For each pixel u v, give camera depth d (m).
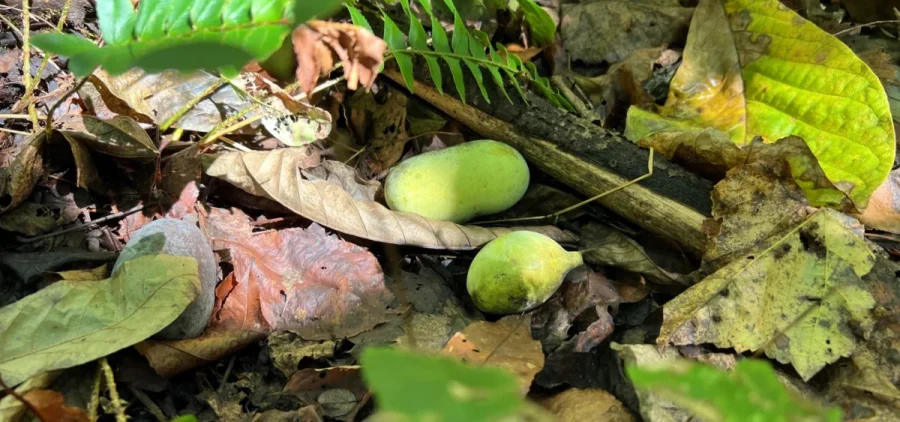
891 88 1.19
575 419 1.00
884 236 1.10
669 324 1.03
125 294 1.01
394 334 1.04
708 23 1.19
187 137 1.13
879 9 1.27
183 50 0.76
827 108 1.12
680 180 1.11
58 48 0.90
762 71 1.16
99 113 1.10
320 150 1.15
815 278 1.04
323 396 1.01
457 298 1.08
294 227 1.10
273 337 1.04
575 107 1.21
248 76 1.11
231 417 1.00
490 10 1.26
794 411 0.79
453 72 1.13
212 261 1.04
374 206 1.09
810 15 1.27
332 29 0.95
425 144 1.18
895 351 1.01
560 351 1.04
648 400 0.98
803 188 1.08
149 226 1.04
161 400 1.01
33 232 1.06
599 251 1.11
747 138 1.15
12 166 1.05
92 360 0.98
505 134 1.17
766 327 1.03
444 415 0.54
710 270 1.07
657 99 1.22
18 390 0.97
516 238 1.06
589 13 1.27
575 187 1.15
